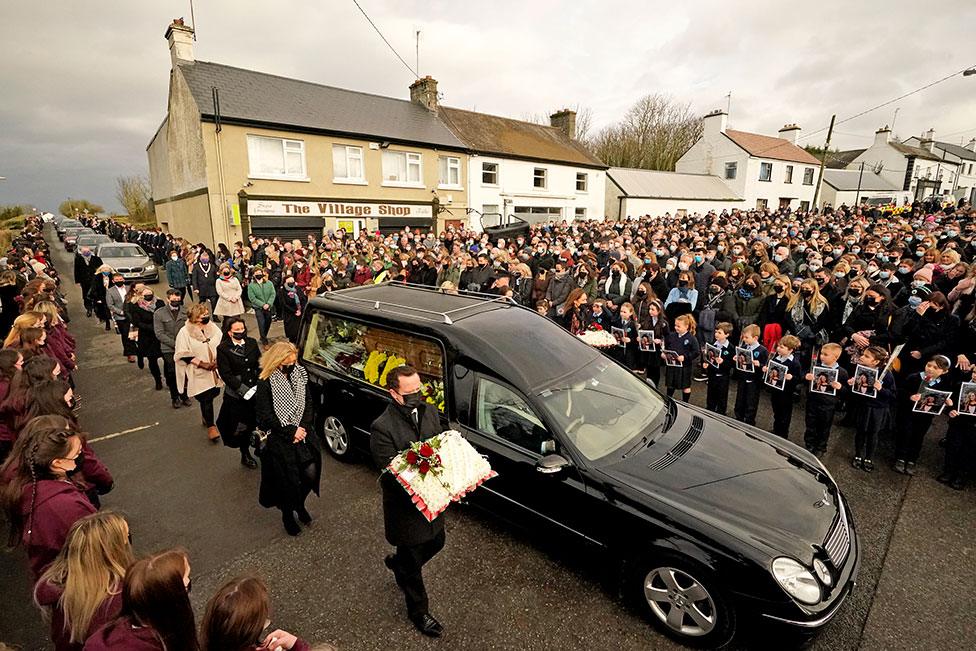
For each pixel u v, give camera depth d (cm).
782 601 286
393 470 298
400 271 1150
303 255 1335
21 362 467
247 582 190
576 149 3116
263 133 1792
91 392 783
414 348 457
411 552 313
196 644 202
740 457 379
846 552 323
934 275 816
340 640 329
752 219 2275
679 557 313
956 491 482
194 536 435
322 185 1950
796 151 4075
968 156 5725
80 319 1305
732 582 296
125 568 231
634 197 3186
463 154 2381
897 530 426
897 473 518
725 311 755
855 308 659
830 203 4266
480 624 339
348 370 518
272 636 207
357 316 509
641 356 712
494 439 396
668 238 1514
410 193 2209
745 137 3859
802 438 600
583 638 327
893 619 338
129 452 588
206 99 1727
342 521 451
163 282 1878
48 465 278
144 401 743
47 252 2166
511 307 517
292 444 411
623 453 374
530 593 365
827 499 348
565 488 358
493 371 403
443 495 292
